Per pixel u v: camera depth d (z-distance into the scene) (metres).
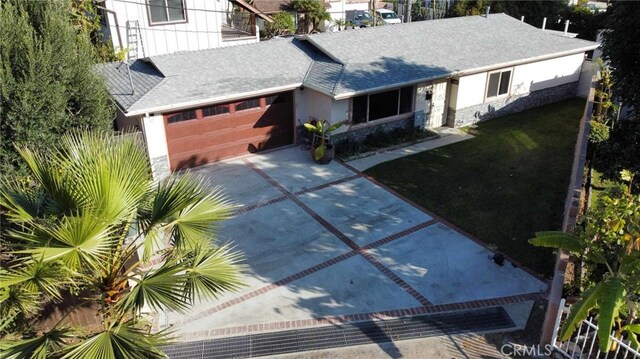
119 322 6.99
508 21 25.59
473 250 12.60
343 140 18.81
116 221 7.14
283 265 12.09
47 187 7.18
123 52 21.39
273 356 9.35
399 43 21.28
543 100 24.22
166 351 9.46
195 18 24.92
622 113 19.36
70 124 10.13
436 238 13.17
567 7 34.31
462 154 18.55
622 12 11.94
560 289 9.17
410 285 11.29
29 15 9.88
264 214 14.48
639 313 8.40
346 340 9.70
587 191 15.20
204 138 17.52
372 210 14.66
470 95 21.23
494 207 14.70
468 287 11.20
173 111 16.50
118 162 7.44
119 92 16.33
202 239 8.10
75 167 7.59
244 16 28.50
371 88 17.75
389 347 9.52
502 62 21.06
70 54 9.99
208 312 10.49
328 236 13.32
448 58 20.88
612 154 13.69
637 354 7.93
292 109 18.98
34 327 8.95
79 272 7.33
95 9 22.44
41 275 6.45
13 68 9.23
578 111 23.17
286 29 35.81
